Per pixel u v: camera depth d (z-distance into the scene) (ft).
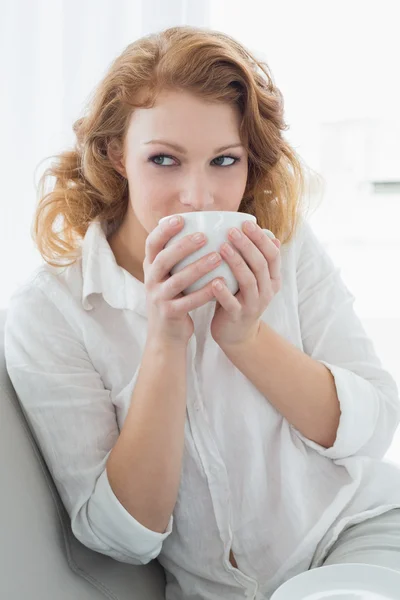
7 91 5.71
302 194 3.76
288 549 3.24
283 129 3.55
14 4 5.65
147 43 3.20
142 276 3.48
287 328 3.50
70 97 5.74
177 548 3.34
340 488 3.33
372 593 2.45
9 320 3.28
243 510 3.29
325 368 3.33
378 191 6.88
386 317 7.11
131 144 3.10
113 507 2.91
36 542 2.85
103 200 3.61
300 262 3.69
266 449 3.32
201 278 2.68
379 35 6.62
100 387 3.26
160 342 2.94
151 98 2.95
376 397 3.38
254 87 3.08
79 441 3.07
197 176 2.97
